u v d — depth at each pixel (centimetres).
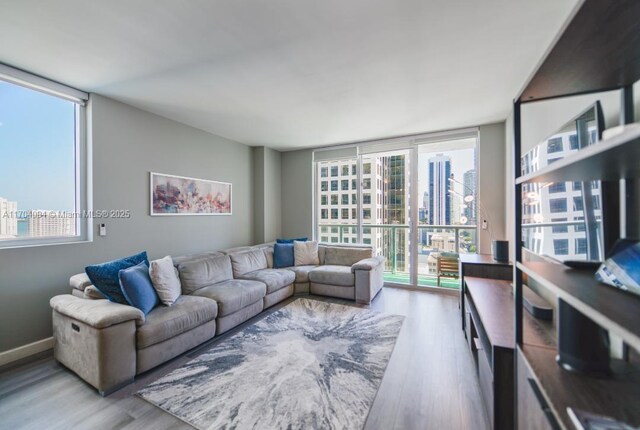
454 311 330
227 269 341
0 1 152
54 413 162
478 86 260
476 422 154
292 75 239
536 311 154
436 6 158
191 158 381
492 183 371
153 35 185
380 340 254
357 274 363
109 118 285
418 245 436
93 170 273
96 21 170
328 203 516
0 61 216
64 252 254
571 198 152
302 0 153
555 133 174
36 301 239
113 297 212
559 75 101
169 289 244
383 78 245
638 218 97
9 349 224
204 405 168
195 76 241
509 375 131
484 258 305
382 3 156
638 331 56
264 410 163
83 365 186
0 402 171
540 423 89
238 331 276
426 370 205
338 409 164
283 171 543
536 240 205
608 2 70
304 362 216
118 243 294
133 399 174
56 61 217
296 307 346
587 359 93
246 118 349
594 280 95
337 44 195
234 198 458
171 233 352
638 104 104
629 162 76
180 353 222
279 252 434
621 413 74
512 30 180
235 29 179
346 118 348
